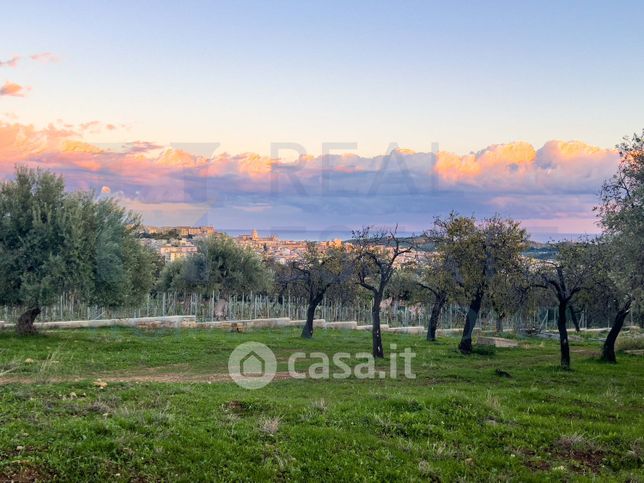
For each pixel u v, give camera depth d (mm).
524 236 28469
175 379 16781
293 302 55938
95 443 7828
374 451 8938
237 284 44906
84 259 25766
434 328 34531
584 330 48625
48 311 36594
